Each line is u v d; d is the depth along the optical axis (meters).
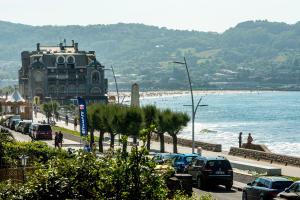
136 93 112.12
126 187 25.05
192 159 66.31
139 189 25.05
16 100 193.88
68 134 140.25
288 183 48.50
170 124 103.81
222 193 59.84
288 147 161.25
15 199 26.78
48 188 26.31
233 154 102.12
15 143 65.69
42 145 65.00
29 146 63.53
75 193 26.08
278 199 43.50
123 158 25.39
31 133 127.38
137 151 25.34
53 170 26.66
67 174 26.48
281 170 75.12
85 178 26.27
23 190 26.94
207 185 61.94
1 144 61.12
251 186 50.78
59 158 27.55
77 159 26.75
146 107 106.62
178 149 112.81
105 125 105.50
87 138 33.31
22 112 188.50
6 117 165.38
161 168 26.86
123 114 104.19
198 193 59.44
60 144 102.50
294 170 80.25
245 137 191.88
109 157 26.56
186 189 41.53
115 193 25.14
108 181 25.20
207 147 113.12
